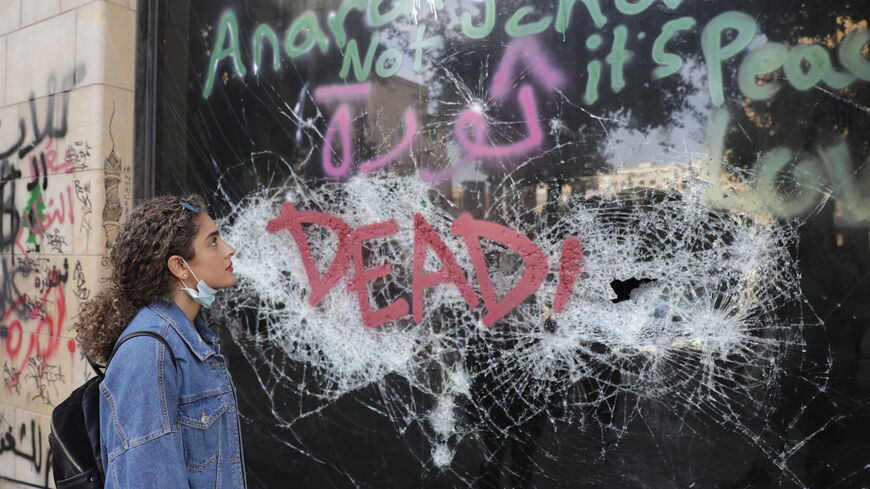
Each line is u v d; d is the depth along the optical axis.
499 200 2.47
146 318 1.42
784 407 2.05
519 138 2.44
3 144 3.47
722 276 2.14
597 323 2.30
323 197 2.83
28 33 3.36
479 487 2.49
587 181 2.32
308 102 2.88
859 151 1.95
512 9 2.47
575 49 2.36
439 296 2.57
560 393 2.36
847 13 1.97
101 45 3.09
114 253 1.47
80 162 3.14
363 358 2.73
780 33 2.06
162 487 1.26
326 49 2.84
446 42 2.59
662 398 2.21
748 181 2.10
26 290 3.36
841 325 1.98
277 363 2.93
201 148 3.12
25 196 3.37
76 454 1.38
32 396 3.33
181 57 3.18
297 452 2.88
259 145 2.99
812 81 2.02
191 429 1.39
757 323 2.09
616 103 2.29
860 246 1.96
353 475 2.76
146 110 3.23
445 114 2.58
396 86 2.68
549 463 2.37
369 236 2.73
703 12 2.16
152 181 3.22
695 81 2.17
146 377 1.31
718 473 2.14
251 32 3.02
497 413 2.46
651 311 2.23
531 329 2.41
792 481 2.04
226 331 3.04
